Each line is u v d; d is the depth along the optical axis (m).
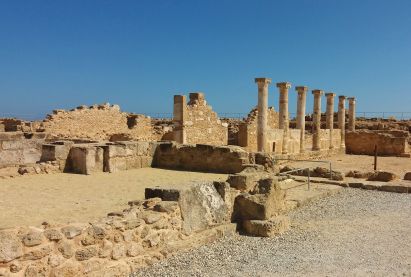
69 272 6.52
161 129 36.62
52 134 26.75
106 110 33.16
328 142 38.75
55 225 6.51
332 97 39.22
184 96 26.05
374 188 18.23
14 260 5.80
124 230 7.50
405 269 8.27
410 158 36.50
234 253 9.05
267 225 10.45
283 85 30.66
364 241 10.24
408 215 13.27
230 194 10.81
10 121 32.12
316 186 18.06
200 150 18.91
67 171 17.23
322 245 9.86
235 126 40.81
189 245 9.02
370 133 40.81
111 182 14.95
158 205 8.55
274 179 11.73
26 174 15.93
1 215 9.73
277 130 30.14
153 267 7.90
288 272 8.04
